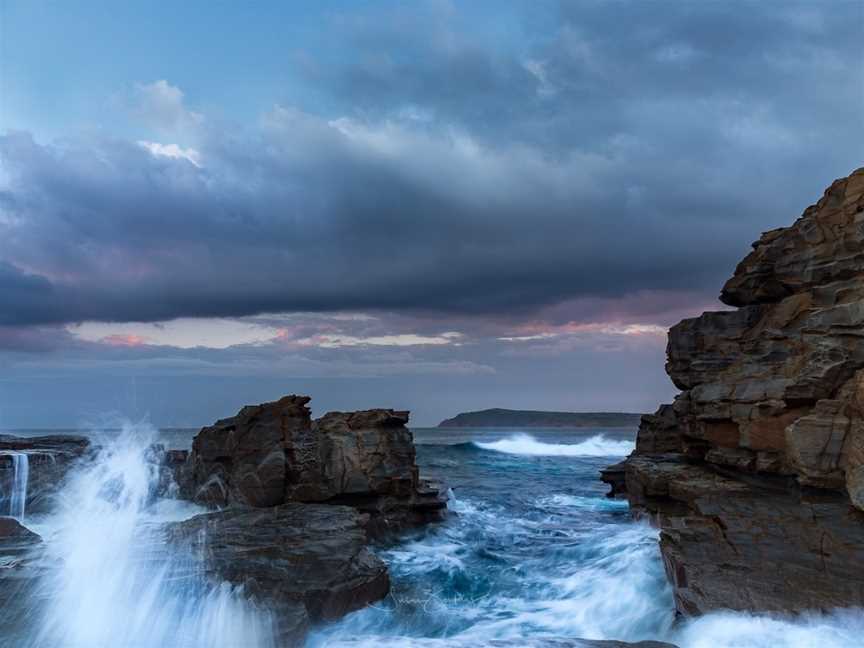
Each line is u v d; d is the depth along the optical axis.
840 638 9.01
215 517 16.81
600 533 19.80
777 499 15.14
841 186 17.70
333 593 11.72
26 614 9.65
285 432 20.48
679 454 25.48
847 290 16.53
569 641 9.59
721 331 21.64
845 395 14.52
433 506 22.02
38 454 20.31
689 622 10.03
